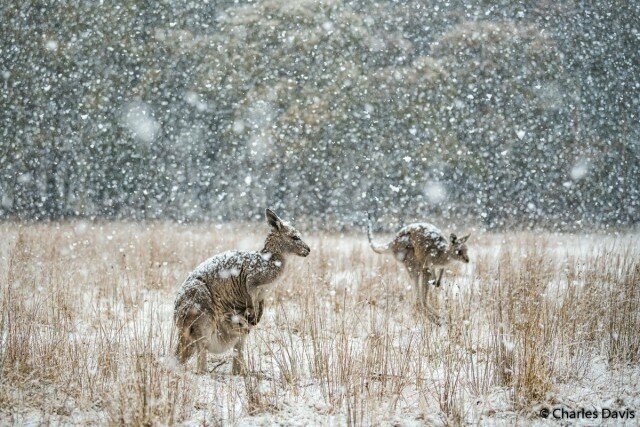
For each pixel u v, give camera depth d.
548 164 27.94
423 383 6.30
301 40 32.12
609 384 6.41
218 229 19.25
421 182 28.39
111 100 29.98
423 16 33.72
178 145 30.19
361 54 32.44
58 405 5.59
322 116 30.28
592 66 29.89
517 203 26.94
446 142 28.59
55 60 29.36
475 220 24.91
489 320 7.71
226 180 29.81
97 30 30.59
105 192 28.92
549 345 6.95
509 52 30.72
